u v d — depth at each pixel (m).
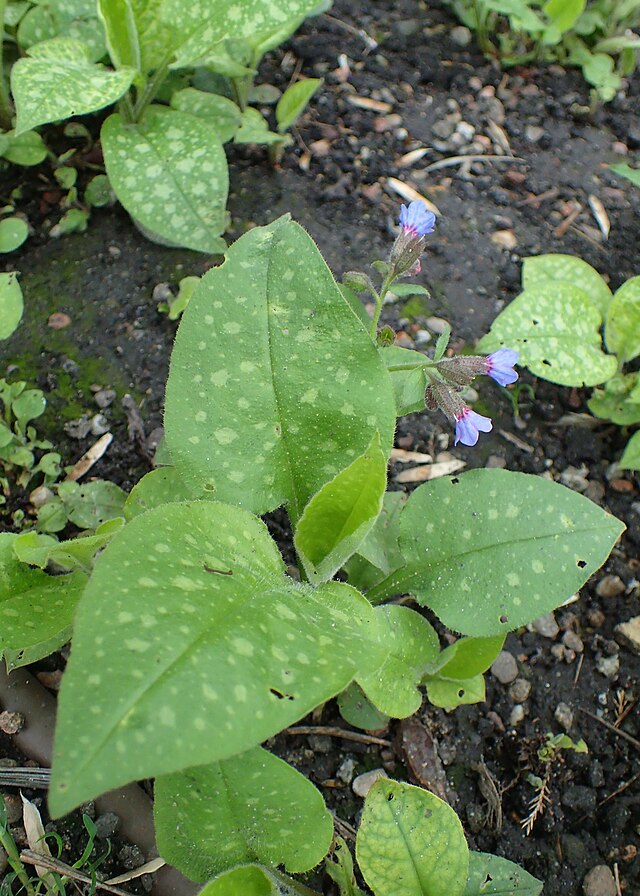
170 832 0.30
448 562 0.34
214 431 0.33
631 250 0.51
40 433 0.43
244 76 0.50
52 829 0.34
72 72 0.42
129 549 0.26
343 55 0.55
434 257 0.49
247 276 0.32
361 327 0.32
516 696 0.40
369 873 0.30
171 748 0.22
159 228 0.43
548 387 0.47
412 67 0.56
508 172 0.53
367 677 0.32
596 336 0.45
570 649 0.41
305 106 0.53
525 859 0.36
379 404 0.32
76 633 0.24
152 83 0.46
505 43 0.57
